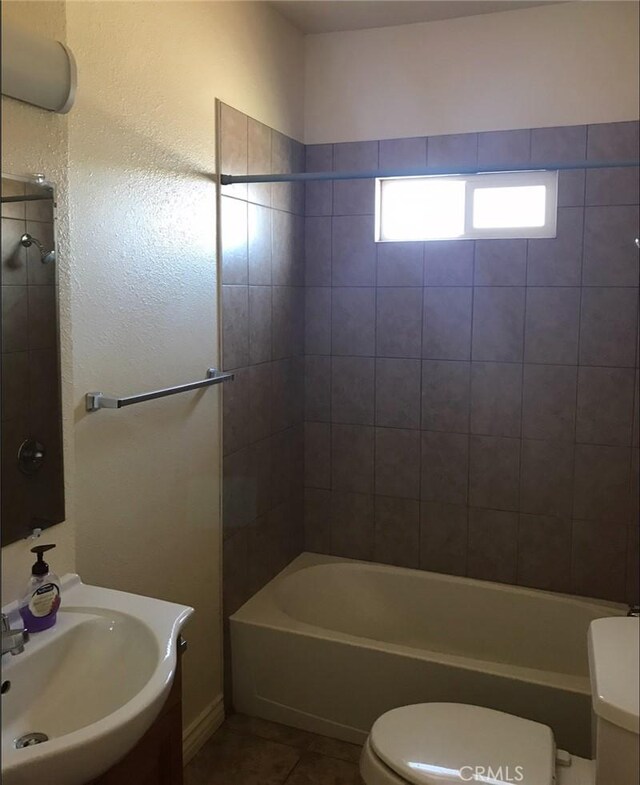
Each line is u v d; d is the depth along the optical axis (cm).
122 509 209
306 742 259
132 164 204
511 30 285
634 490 290
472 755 178
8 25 144
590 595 301
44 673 151
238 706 277
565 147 283
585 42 277
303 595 313
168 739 165
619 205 278
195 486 246
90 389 193
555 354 293
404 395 317
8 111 156
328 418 330
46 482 173
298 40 306
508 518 308
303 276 324
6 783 112
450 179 303
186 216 231
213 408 255
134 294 208
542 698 235
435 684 247
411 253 308
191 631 249
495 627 301
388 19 293
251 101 268
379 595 320
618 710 152
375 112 307
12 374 164
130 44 200
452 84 295
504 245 294
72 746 116
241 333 270
